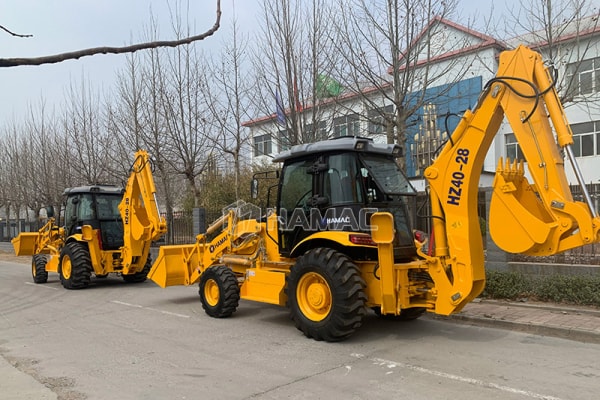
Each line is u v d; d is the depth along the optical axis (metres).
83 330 7.39
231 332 7.12
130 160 18.23
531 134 5.34
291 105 12.29
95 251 11.87
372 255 6.65
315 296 6.52
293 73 12.38
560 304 7.83
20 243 14.16
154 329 7.38
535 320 6.97
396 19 10.46
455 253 5.94
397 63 10.53
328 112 12.88
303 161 7.34
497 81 5.63
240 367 5.37
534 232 5.28
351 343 6.34
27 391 4.63
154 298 10.45
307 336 6.65
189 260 9.50
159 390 4.65
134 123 17.55
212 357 5.79
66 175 22.03
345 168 6.74
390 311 6.26
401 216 6.99
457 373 5.05
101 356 5.88
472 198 5.98
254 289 7.69
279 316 8.30
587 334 6.29
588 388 4.56
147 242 11.94
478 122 5.82
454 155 6.00
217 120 15.35
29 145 26.55
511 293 8.32
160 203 25.06
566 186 5.21
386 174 6.97
